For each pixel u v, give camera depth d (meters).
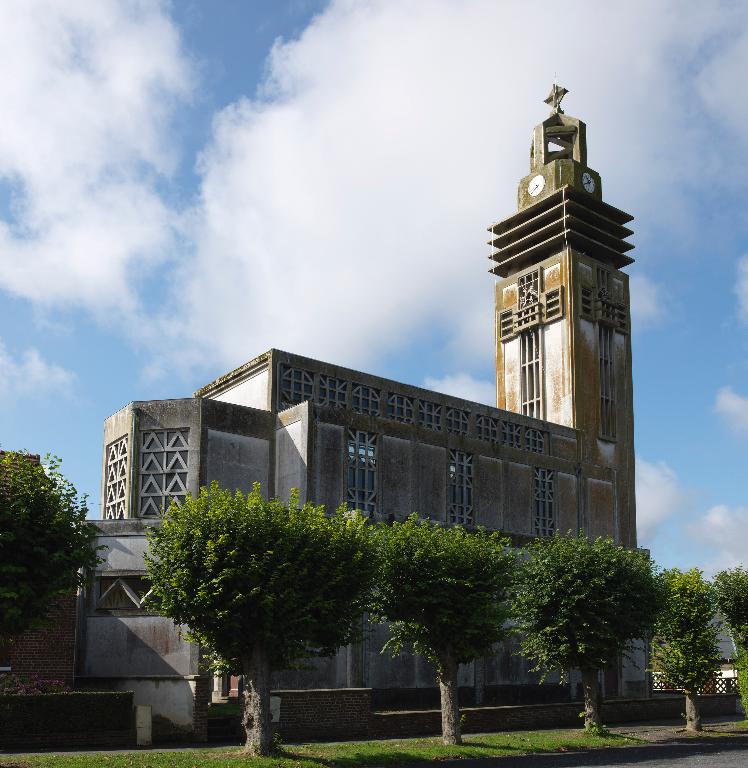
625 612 32.22
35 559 21.02
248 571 22.59
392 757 24.11
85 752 23.20
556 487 53.47
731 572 39.75
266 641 23.17
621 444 62.22
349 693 29.25
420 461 45.78
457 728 27.70
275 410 42.22
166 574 23.59
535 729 34.88
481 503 48.56
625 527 60.72
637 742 31.50
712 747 29.52
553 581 32.50
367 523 39.94
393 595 27.94
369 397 46.62
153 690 27.56
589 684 32.59
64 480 22.22
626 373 64.19
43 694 24.70
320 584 23.86
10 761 20.11
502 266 67.19
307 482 39.25
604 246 64.56
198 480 37.91
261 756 22.22
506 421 54.12
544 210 66.00
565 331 61.06
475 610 27.94
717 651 36.78
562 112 69.06
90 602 30.86
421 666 36.97
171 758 21.52
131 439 38.94
